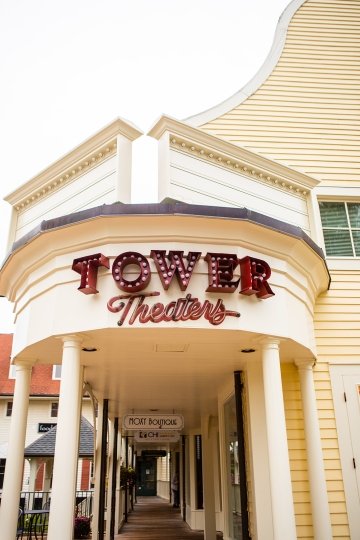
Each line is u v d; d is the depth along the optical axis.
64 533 5.22
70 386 5.74
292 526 5.60
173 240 5.89
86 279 5.64
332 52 10.88
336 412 8.15
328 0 11.40
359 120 10.31
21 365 7.43
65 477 5.41
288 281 6.73
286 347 6.94
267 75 10.49
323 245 8.73
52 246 6.23
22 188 8.26
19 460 7.03
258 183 8.12
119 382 9.46
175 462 26.23
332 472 7.83
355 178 9.84
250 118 10.11
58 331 5.92
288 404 8.06
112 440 14.27
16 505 6.79
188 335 5.95
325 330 8.62
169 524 17.41
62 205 7.54
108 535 12.77
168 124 7.01
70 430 5.60
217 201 7.29
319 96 10.43
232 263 5.79
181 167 7.02
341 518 7.58
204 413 14.19
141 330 5.69
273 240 6.41
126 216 5.73
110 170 6.83
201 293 5.76
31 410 23.14
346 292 8.92
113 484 13.42
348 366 8.44
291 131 10.09
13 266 6.95
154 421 9.97
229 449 9.23
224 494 9.46
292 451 7.80
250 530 7.30
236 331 5.84
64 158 7.49
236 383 8.13
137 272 5.75
